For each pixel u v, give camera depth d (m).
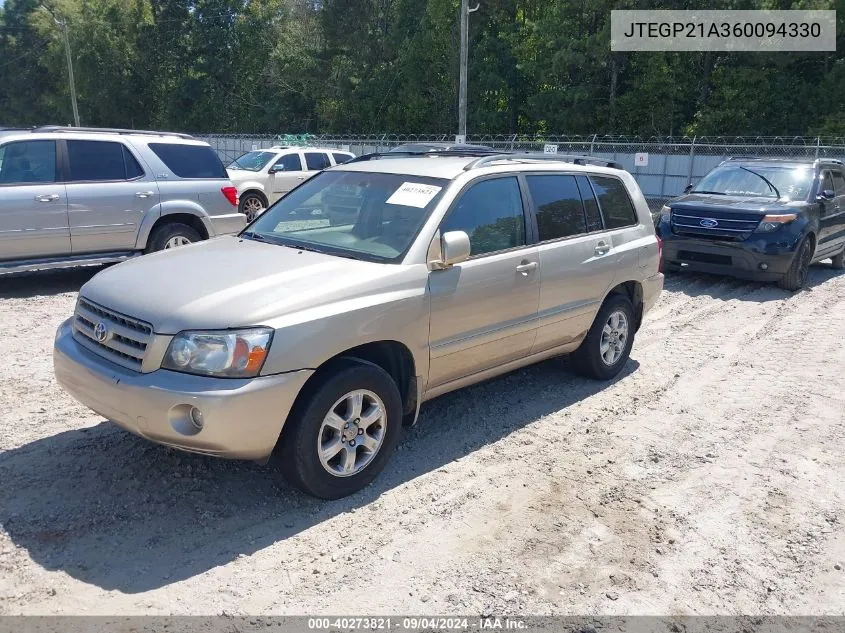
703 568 3.69
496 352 5.12
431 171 5.09
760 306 9.73
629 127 36.53
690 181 29.09
